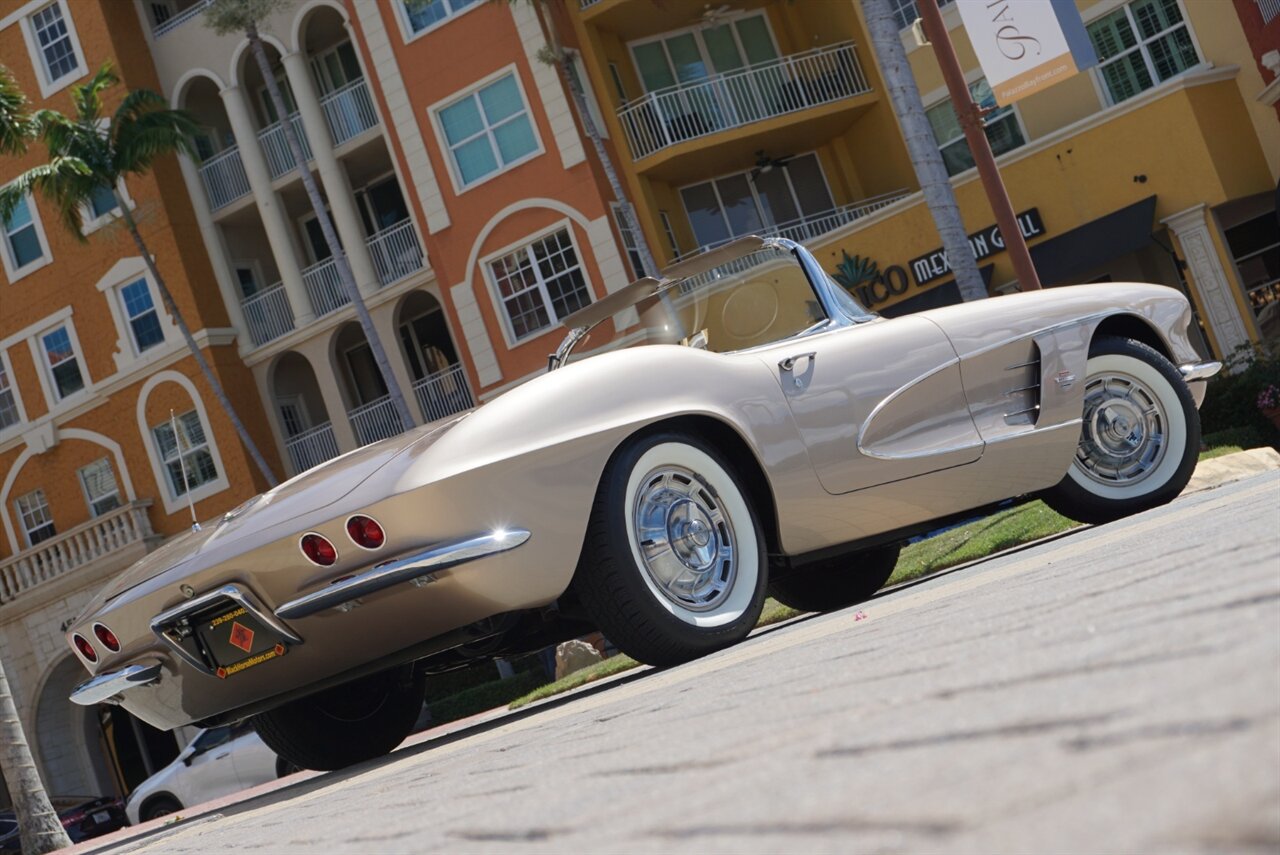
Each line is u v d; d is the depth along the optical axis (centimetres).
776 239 434
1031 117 1988
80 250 2589
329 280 2478
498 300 2180
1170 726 66
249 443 2372
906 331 425
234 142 2664
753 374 381
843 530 400
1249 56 1767
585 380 351
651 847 75
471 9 2164
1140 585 144
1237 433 1307
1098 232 1786
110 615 375
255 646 358
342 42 2512
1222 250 1730
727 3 2267
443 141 2200
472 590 329
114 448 2589
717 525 362
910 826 61
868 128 2253
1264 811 48
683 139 2181
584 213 2103
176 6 2681
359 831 150
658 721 166
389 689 464
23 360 2678
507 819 114
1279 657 75
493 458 329
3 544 2723
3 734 931
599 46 2195
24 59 2612
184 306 2492
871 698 114
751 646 309
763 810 77
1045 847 51
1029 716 81
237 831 240
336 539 332
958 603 222
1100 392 477
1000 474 439
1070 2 1052
